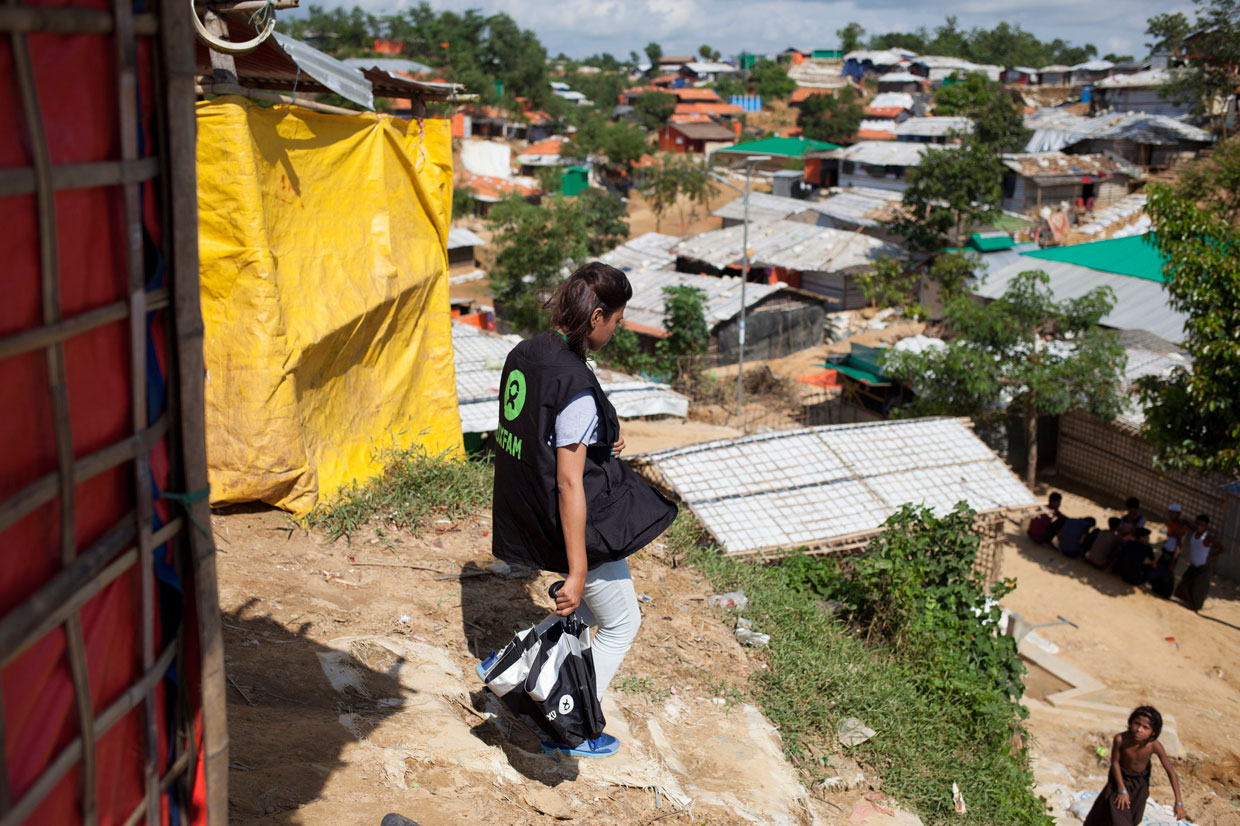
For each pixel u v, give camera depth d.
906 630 7.08
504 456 2.99
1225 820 9.29
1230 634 13.38
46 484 1.32
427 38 91.25
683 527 7.60
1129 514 15.25
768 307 32.53
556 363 2.86
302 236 5.10
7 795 1.23
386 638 4.17
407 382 6.17
